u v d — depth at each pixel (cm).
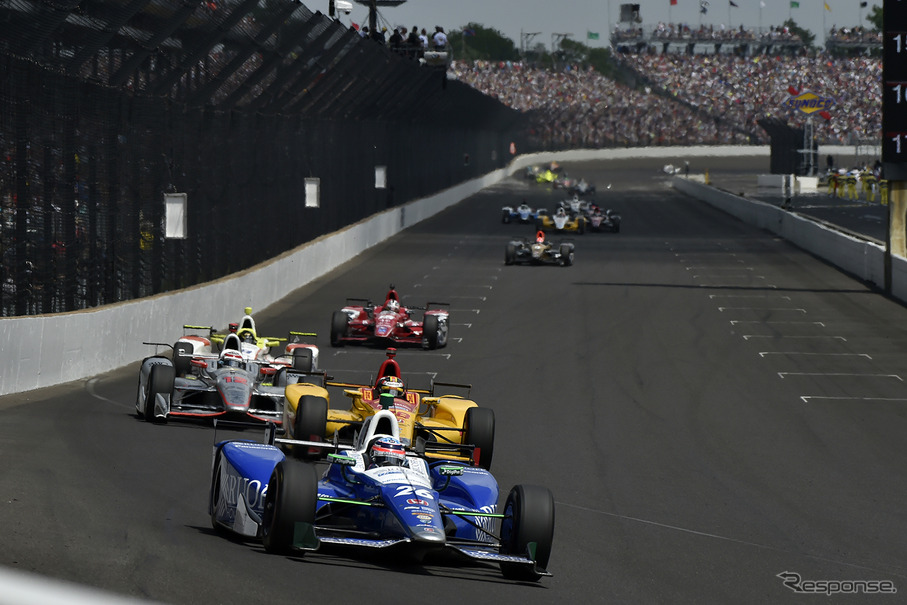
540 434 5569
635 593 2883
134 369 7025
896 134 11594
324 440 4506
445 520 3028
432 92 19650
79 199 6662
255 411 5069
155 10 6906
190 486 3731
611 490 4397
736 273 13925
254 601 2320
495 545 3005
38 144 6103
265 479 2930
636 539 3578
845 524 4019
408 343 8862
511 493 2939
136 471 3897
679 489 4488
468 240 17688
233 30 8494
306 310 10444
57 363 6178
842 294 12131
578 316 10388
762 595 2994
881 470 5047
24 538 2639
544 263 14762
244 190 10194
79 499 3259
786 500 4378
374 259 14762
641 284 12769
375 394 4481
